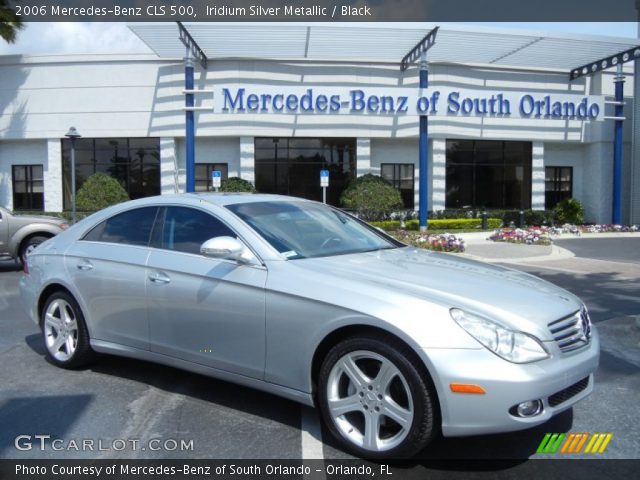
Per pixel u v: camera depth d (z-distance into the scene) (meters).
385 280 3.55
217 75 22.64
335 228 4.68
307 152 23.38
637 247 17.39
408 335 3.11
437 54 22.64
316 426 3.84
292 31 19.44
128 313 4.49
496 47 21.77
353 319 3.31
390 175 24.50
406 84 23.42
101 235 4.93
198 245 4.25
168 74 22.59
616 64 23.39
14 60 22.86
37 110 23.00
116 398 4.37
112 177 22.36
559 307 3.47
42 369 5.09
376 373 3.38
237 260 3.89
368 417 3.33
